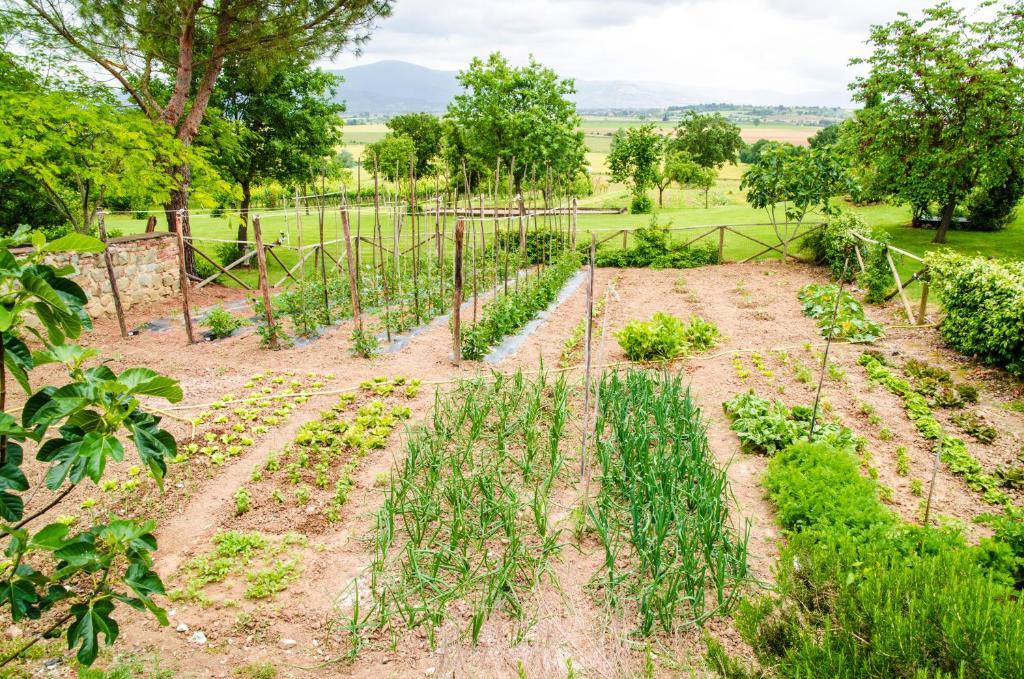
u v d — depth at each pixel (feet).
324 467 20.31
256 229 32.24
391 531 16.03
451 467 19.88
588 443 21.02
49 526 7.69
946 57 52.37
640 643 13.32
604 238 75.15
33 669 12.22
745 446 22.26
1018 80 49.65
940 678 7.00
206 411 24.73
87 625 8.03
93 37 43.91
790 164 57.31
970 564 10.02
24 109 38.09
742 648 12.99
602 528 15.11
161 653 12.86
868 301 43.14
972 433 23.44
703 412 25.70
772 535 17.16
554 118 75.46
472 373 30.07
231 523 17.48
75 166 41.27
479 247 66.39
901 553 14.16
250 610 14.12
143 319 41.60
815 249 57.93
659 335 32.07
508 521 15.83
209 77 49.88
